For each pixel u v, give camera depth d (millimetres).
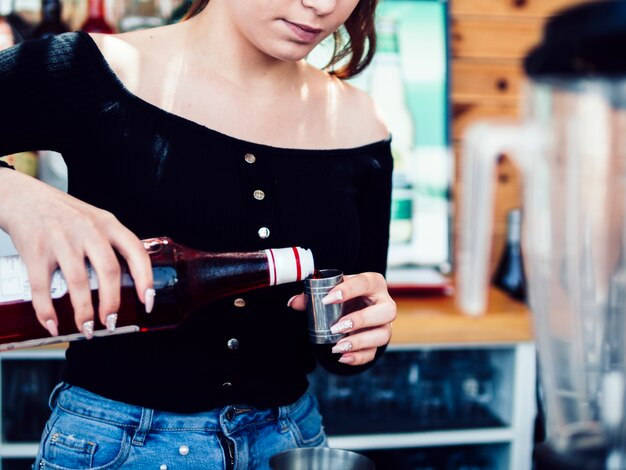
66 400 910
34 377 1850
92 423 883
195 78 964
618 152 463
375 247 1106
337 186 1001
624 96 437
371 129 1089
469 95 2301
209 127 959
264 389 934
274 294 927
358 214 1045
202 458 889
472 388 2051
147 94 938
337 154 1019
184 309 761
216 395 902
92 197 926
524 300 1989
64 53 895
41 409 1855
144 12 1931
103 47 930
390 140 1112
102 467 875
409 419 1984
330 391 1990
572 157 471
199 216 913
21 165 1799
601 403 512
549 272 511
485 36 2285
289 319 950
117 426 881
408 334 1809
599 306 500
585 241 490
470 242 516
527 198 509
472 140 491
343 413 1988
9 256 732
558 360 524
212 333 898
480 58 2291
